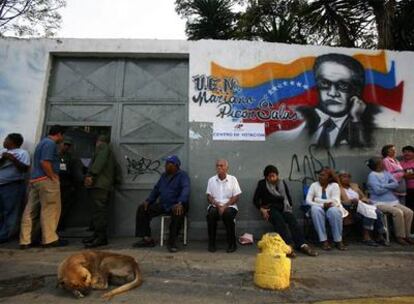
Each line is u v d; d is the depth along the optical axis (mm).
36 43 6879
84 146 6820
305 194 6469
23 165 6137
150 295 3756
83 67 7074
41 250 5559
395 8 9070
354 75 7098
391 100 7133
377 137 6984
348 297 3713
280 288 3896
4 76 6742
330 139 6859
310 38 10531
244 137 6699
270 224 6469
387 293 3830
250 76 6867
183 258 5125
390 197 6297
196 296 3729
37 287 4035
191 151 6617
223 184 5914
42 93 6742
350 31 10086
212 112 6730
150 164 6742
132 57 7078
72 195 6609
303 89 6930
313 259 5082
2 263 4891
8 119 6625
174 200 5844
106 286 3961
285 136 6773
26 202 6328
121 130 6840
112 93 6973
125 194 6641
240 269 4613
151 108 6930
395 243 6047
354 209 6145
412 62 7293
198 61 6867
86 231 6551
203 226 6418
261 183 6012
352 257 5184
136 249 5629
